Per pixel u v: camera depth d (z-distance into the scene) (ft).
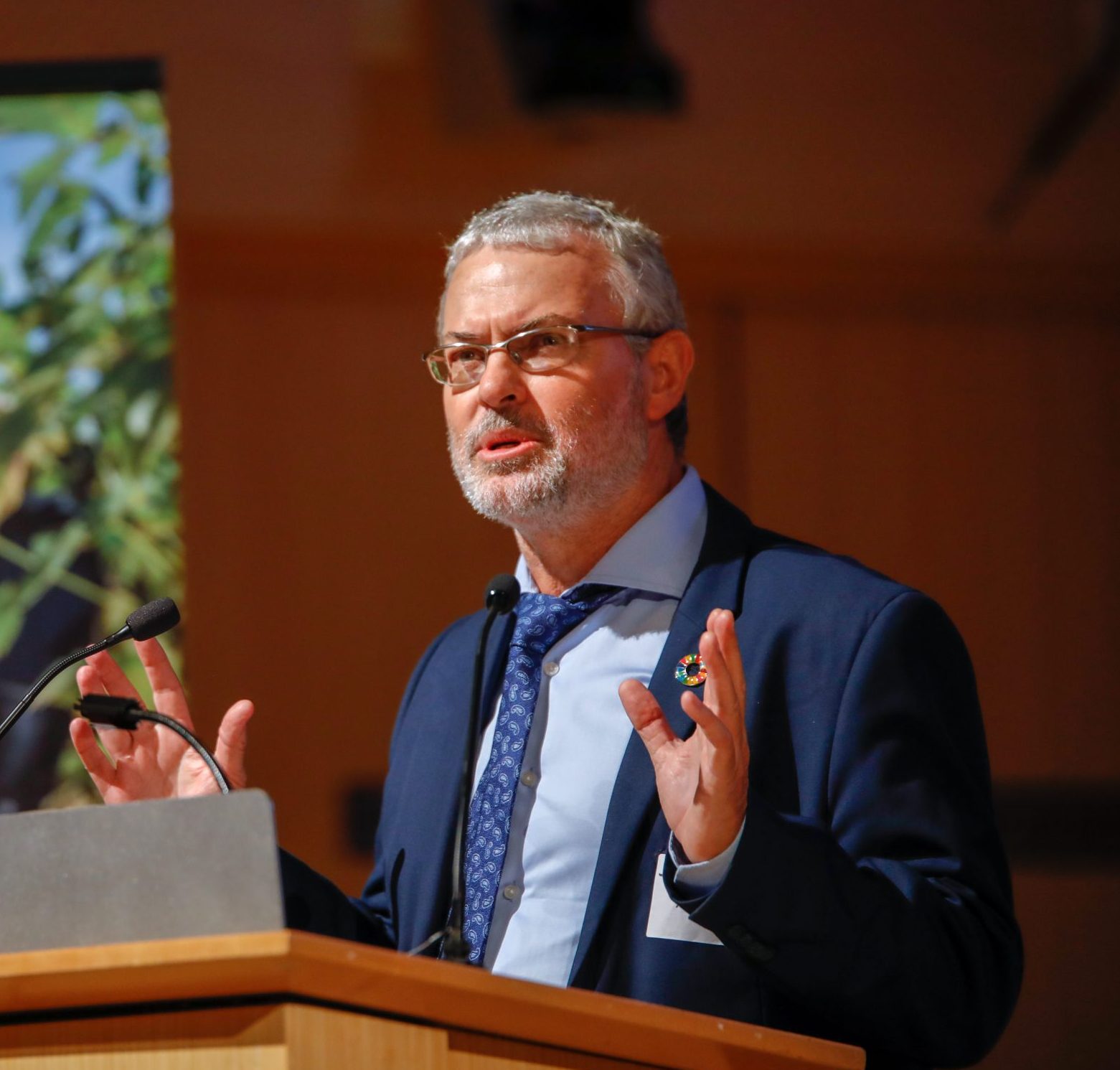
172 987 12.97
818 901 16.69
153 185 45.80
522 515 22.94
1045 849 57.06
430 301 59.06
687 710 16.33
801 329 59.98
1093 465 59.93
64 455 44.19
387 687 56.59
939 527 59.26
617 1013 14.24
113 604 43.73
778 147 59.16
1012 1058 55.21
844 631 20.72
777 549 22.70
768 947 16.76
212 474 56.65
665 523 23.49
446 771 23.03
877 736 19.72
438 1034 14.05
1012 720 58.18
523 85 57.21
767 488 58.85
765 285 59.47
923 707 19.93
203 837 13.28
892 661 20.24
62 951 12.58
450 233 58.08
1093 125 58.65
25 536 43.68
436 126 57.41
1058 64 58.65
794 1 58.70
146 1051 13.28
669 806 16.97
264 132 56.59
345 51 56.59
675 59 58.70
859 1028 18.01
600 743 21.66
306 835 55.06
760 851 16.51
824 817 19.65
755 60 58.90
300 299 58.18
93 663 20.11
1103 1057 55.21
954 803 19.49
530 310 22.98
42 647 43.06
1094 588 59.26
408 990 13.19
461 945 16.79
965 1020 17.93
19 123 45.80
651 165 58.85
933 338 60.34
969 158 59.57
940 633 20.86
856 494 59.21
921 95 59.36
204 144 56.34
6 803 41.55
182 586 44.47
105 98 46.26
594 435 22.79
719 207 58.85
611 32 57.57
